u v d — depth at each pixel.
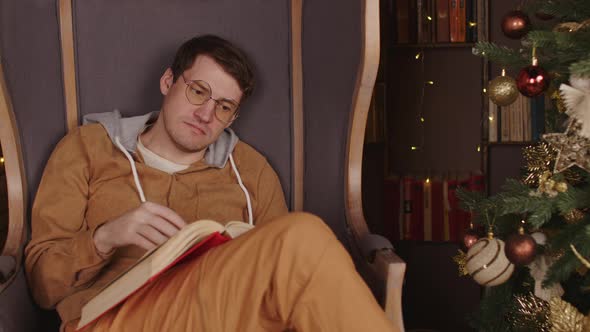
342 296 0.88
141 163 1.35
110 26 1.45
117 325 1.02
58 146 1.34
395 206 2.31
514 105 2.24
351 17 1.37
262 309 0.94
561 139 1.32
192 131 1.34
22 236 1.29
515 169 2.32
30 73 1.35
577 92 1.17
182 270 1.02
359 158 1.40
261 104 1.50
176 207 1.36
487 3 2.21
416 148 2.34
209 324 0.93
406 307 2.38
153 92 1.48
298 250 0.90
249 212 1.43
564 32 1.31
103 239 1.13
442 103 2.35
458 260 1.58
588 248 1.26
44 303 1.19
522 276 1.66
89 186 1.32
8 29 1.32
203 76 1.33
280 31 1.50
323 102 1.45
